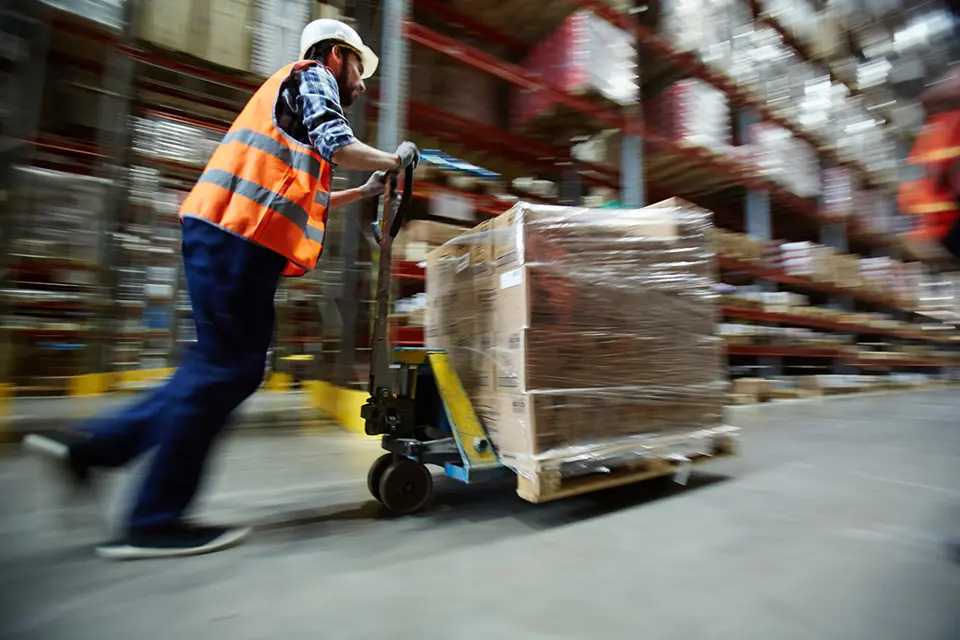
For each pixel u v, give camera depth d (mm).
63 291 3639
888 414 4430
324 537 1417
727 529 1488
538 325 1588
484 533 1460
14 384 3609
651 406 1826
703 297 2090
